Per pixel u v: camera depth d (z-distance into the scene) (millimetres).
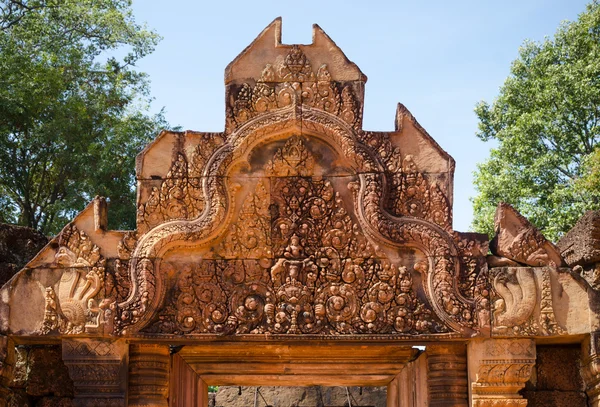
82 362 7648
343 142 7906
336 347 8164
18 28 19812
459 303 7711
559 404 8250
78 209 19078
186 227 7777
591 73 19906
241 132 7930
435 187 7934
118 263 7785
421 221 7855
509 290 7738
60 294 7727
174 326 7695
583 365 8023
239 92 8023
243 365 8508
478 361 7691
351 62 8094
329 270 7805
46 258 7828
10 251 8492
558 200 19016
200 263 7824
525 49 21828
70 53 20078
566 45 21172
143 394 7891
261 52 8109
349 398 13297
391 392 8664
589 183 18016
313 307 7742
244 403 13820
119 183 19875
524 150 20438
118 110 21109
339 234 7859
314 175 7957
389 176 7965
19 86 18281
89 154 18906
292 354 8453
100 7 21359
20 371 8367
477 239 7883
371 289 7770
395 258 7852
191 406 8398
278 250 7852
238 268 7812
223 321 7715
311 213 7891
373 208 7816
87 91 20266
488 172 21219
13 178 19219
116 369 7645
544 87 20641
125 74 21828
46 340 7895
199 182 7902
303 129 7945
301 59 8078
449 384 7977
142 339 7648
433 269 7773
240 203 7906
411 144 8023
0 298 7719
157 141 7977
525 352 7691
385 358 8555
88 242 7836
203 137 7965
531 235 7926
